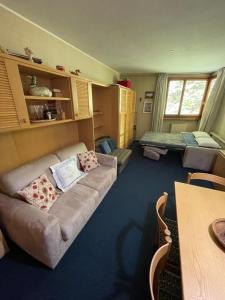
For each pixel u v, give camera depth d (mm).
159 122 5551
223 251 933
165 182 3090
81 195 1972
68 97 2195
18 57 1414
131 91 4688
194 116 5352
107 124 3996
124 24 1880
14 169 1752
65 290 1335
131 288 1352
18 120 1468
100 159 2842
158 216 1124
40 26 1917
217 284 771
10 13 1568
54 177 2066
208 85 4961
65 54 2434
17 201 1567
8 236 1630
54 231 1364
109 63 3799
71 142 2832
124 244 1755
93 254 1641
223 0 1414
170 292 1131
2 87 1306
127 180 3152
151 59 3400
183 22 1824
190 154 3645
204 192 1485
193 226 1104
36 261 1547
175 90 5297
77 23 1856
